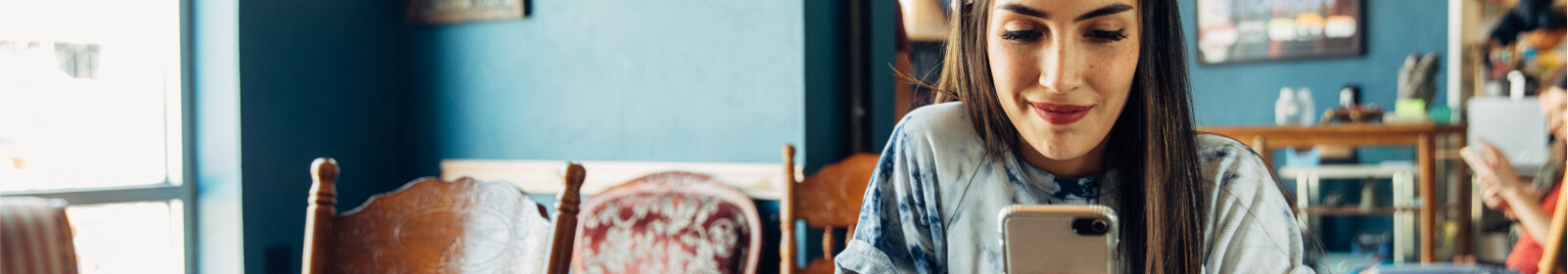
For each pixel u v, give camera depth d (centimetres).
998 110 65
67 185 202
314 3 227
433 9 241
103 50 207
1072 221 47
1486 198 171
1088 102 56
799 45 197
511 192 124
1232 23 407
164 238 217
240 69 210
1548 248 113
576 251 202
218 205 216
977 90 66
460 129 242
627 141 219
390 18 249
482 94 238
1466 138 313
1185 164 63
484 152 239
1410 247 346
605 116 222
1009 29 57
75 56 203
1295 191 371
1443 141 351
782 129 200
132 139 213
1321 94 394
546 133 230
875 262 71
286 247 224
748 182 202
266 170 218
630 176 218
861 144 217
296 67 223
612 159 221
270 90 217
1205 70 415
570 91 226
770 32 201
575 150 226
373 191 244
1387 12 381
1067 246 47
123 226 210
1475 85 366
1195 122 66
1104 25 55
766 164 201
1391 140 283
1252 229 65
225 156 214
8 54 193
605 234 200
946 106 73
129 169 212
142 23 214
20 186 194
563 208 114
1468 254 313
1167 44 62
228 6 211
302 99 224
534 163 229
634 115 218
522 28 232
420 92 249
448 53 243
